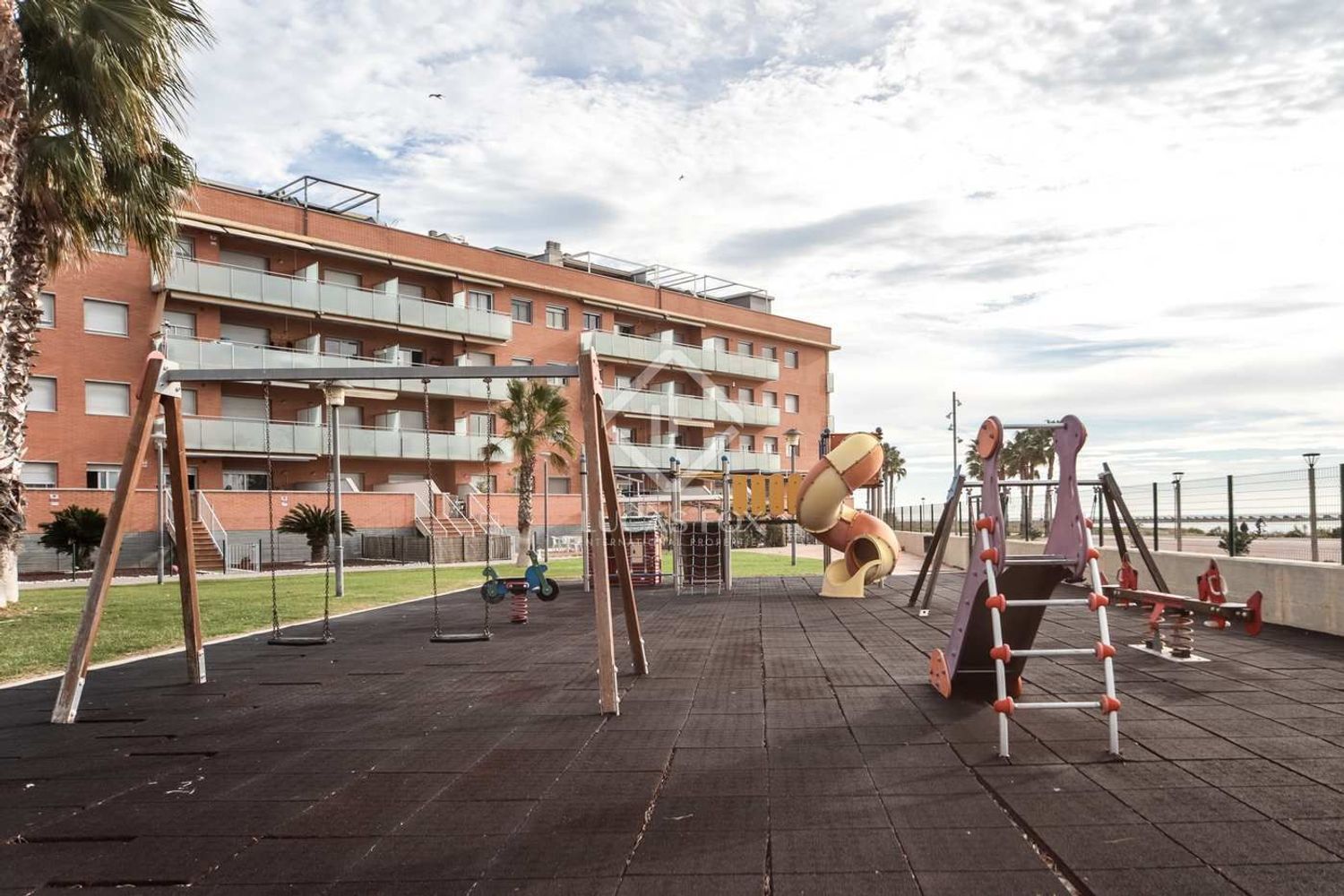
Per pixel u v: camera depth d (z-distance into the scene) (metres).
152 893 3.49
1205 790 4.38
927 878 3.41
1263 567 10.92
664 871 3.54
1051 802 4.24
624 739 5.68
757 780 4.71
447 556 32.97
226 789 4.82
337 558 17.88
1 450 14.06
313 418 35.06
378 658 9.51
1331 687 6.89
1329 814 4.02
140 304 31.03
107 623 12.91
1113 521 12.07
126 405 30.67
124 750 5.77
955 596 15.50
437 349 40.38
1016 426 5.89
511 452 39.91
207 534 29.03
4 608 14.35
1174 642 8.41
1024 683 7.18
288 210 35.56
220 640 11.17
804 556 36.06
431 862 3.69
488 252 42.38
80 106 13.67
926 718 6.10
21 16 13.05
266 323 35.06
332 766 5.21
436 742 5.74
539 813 4.27
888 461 91.44
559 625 12.30
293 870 3.65
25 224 13.96
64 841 4.08
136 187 14.70
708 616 12.88
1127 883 3.30
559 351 45.12
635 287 49.12
